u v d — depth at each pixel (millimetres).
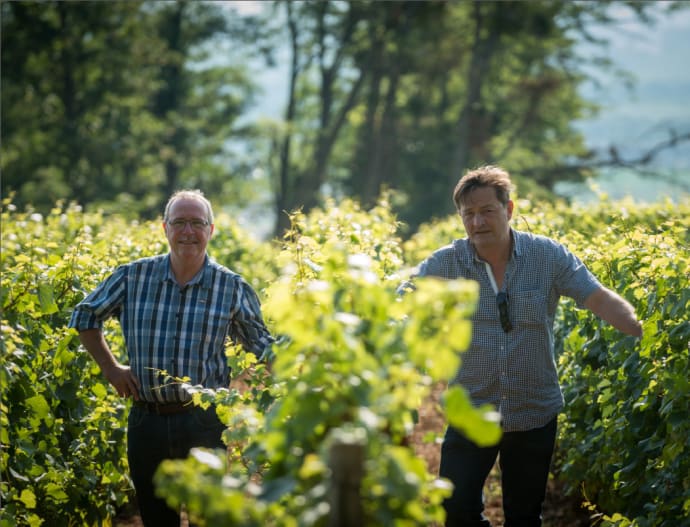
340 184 92188
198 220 9305
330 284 6027
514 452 9516
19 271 10211
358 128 92062
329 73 84125
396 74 78625
